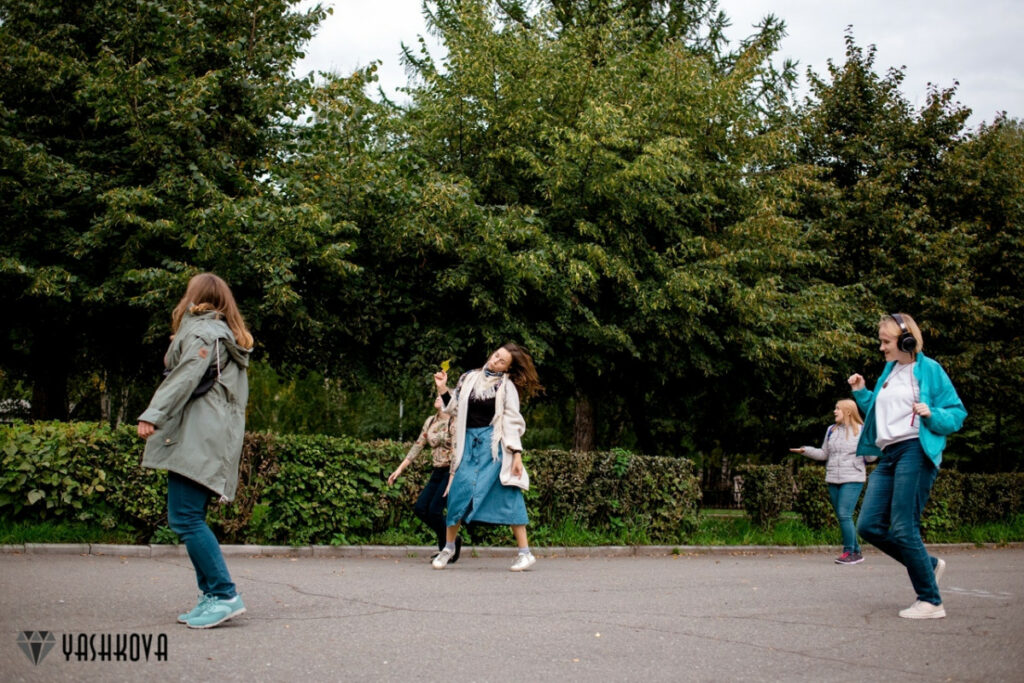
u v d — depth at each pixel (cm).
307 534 922
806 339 1584
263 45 1474
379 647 467
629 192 1433
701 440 2614
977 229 1880
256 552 889
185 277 1168
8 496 827
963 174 1892
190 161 1338
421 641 486
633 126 1443
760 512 1316
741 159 1647
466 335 1396
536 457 1070
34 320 1550
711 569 939
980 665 477
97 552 817
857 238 1855
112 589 604
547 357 1485
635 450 2564
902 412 616
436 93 1547
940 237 1752
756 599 693
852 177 2009
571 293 1387
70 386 2805
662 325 1463
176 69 1342
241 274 1248
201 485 490
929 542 1448
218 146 1412
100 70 1273
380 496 959
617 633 531
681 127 1562
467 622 548
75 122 1482
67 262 1387
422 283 1406
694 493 1182
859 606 669
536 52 1489
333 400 3903
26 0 1457
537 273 1263
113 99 1274
